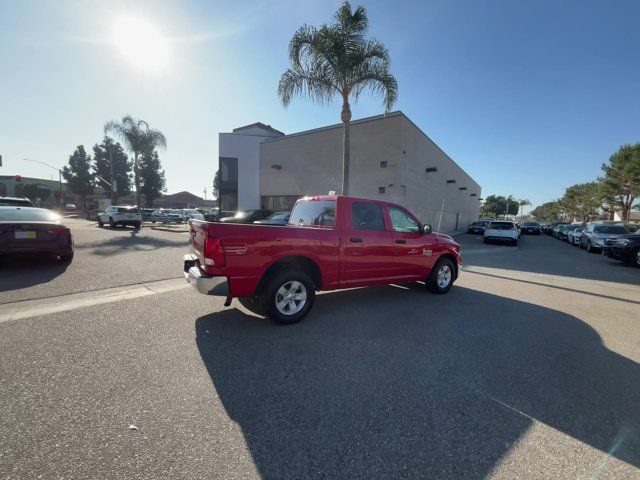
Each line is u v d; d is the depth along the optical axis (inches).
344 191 491.5
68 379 113.2
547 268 420.2
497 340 163.3
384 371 127.2
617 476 78.2
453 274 262.4
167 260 351.3
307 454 82.3
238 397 106.1
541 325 189.0
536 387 118.9
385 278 216.1
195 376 118.3
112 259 350.6
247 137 1088.2
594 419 100.7
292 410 100.3
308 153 937.5
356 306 213.9
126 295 219.6
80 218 1535.4
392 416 99.0
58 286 234.4
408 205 816.9
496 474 78.0
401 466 79.4
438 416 99.7
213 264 151.8
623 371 133.3
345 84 471.8
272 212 669.3
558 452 85.9
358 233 198.8
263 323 174.4
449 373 127.5
